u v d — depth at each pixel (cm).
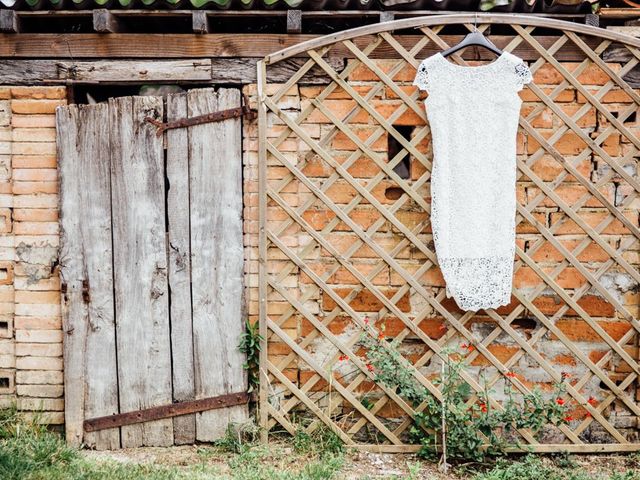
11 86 458
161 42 456
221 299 457
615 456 460
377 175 450
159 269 456
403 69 454
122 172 452
